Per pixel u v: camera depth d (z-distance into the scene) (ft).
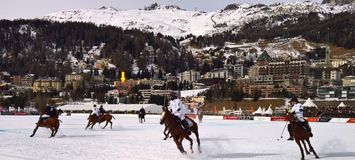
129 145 78.89
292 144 83.51
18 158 59.88
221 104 529.86
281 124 181.16
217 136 103.76
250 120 247.09
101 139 92.27
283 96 568.41
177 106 66.54
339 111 265.75
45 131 116.88
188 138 66.85
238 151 70.74
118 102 559.79
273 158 62.44
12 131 116.88
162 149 72.33
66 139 91.97
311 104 287.28
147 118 256.93
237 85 640.17
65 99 650.02
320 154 67.87
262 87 621.72
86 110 423.64
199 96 569.23
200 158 61.57
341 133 116.78
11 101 537.24
